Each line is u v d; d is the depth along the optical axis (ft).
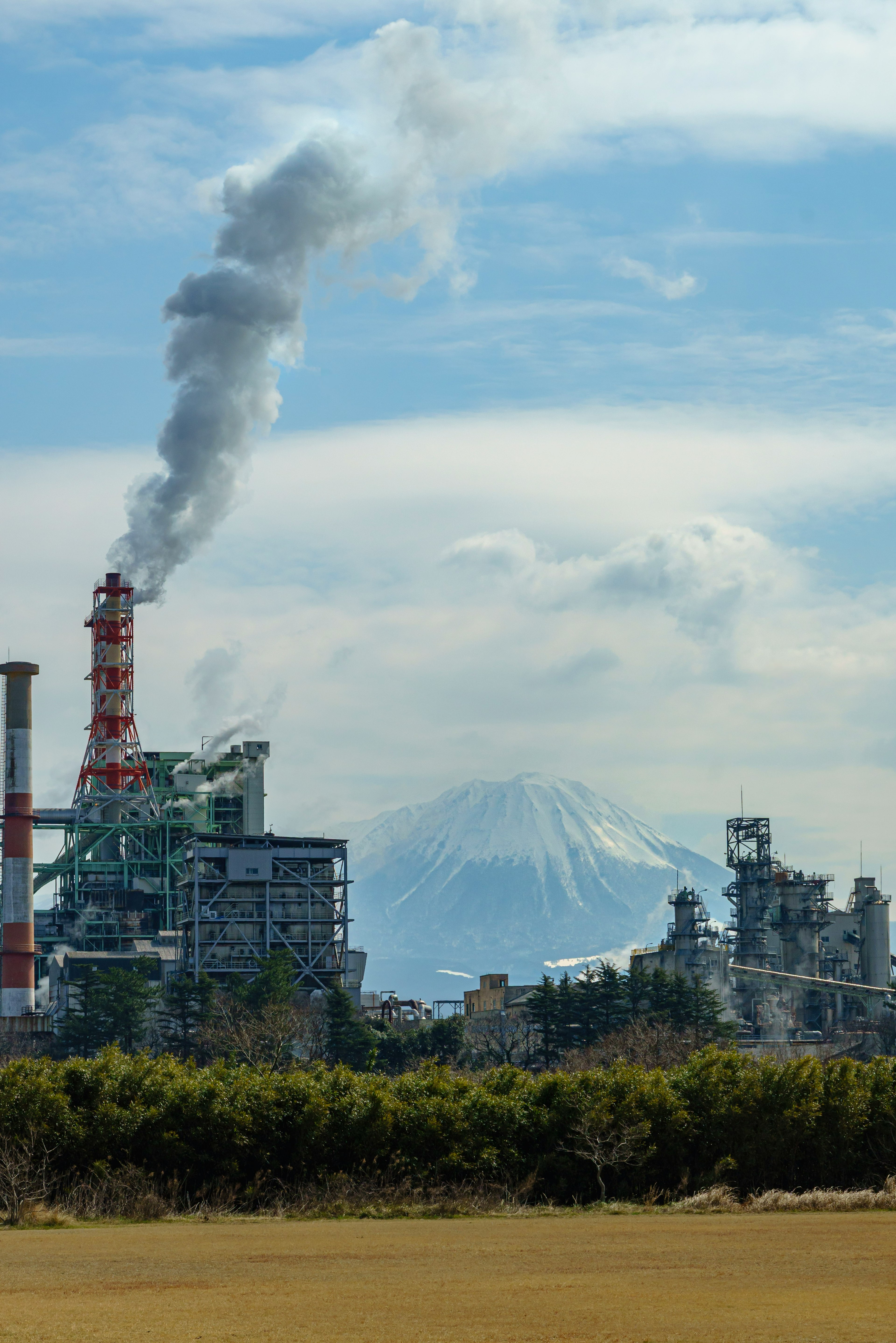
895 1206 514.68
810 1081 591.78
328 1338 216.54
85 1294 272.10
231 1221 503.20
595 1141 568.82
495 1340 213.05
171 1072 598.75
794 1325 224.74
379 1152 573.33
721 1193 547.90
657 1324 227.61
